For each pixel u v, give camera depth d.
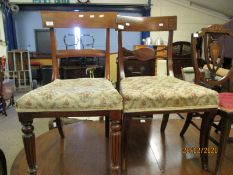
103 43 5.44
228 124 1.01
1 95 2.73
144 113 0.92
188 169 1.16
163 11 5.41
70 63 3.93
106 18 1.26
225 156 1.28
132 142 1.47
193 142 1.48
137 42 5.51
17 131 2.19
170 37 1.31
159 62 2.17
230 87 1.40
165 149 1.38
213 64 1.26
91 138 1.55
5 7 4.64
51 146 1.43
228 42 2.59
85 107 0.86
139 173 1.12
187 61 2.85
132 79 1.20
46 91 0.89
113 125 0.90
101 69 3.69
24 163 1.22
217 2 4.67
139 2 5.27
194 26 5.50
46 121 2.39
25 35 5.33
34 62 4.79
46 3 5.10
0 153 1.09
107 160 1.25
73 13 1.23
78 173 1.12
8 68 4.15
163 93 0.93
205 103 0.97
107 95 0.87
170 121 1.89
